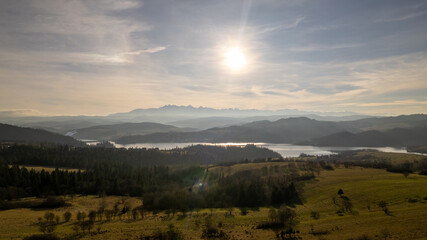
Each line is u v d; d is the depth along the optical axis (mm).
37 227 87875
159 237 74812
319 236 69438
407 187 116188
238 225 89125
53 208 127875
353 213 92625
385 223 72375
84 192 175875
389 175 164875
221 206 132250
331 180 156875
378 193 113750
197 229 85750
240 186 146625
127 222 97125
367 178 154125
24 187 164750
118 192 177125
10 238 74562
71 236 77312
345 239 63344
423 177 154125
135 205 140000
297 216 96875
